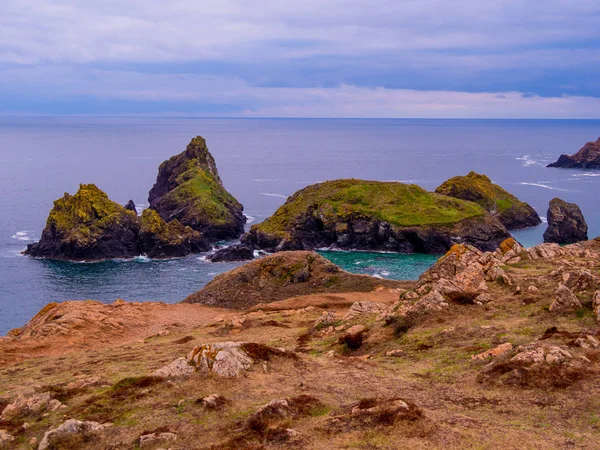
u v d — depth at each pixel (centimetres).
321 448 1997
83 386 2994
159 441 2128
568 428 2108
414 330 3869
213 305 7481
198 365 3005
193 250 12612
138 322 6091
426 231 12612
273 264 8500
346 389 2719
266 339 4719
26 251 11888
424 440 2023
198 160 17850
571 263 4625
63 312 6050
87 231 11575
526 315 3678
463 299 4191
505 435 2062
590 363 2655
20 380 3462
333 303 6725
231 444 2055
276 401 2380
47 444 2169
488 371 2775
